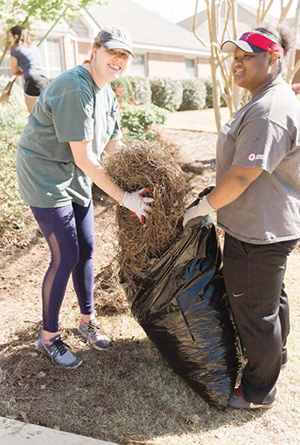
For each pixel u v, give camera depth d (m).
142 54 21.11
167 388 2.40
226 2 5.05
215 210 2.05
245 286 2.09
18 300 3.27
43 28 15.80
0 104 6.08
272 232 1.98
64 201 2.37
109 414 2.21
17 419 2.17
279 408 2.26
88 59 2.23
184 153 6.23
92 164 2.16
